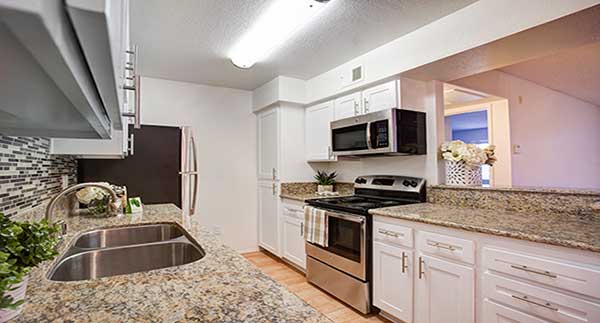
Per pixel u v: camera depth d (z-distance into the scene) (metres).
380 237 2.12
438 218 1.77
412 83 2.48
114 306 0.67
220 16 1.98
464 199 2.20
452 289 1.65
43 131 0.91
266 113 3.70
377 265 2.14
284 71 3.12
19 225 0.67
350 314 2.23
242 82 3.52
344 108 2.96
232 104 3.78
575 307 1.20
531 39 1.69
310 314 0.64
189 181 2.90
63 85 0.36
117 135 1.73
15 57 0.28
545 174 3.81
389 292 2.04
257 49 2.47
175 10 1.90
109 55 0.29
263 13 1.94
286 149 3.45
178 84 3.45
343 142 2.81
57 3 0.20
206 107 3.61
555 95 4.12
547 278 1.28
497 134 3.39
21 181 1.24
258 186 3.90
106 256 1.24
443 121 2.53
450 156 2.36
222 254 1.09
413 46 2.19
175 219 1.82
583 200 1.65
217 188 3.66
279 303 0.69
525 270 1.35
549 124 3.95
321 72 3.14
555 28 1.56
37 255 0.67
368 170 3.11
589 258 1.18
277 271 3.16
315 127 3.38
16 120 0.70
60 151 1.63
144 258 1.31
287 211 3.29
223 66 2.95
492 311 1.47
